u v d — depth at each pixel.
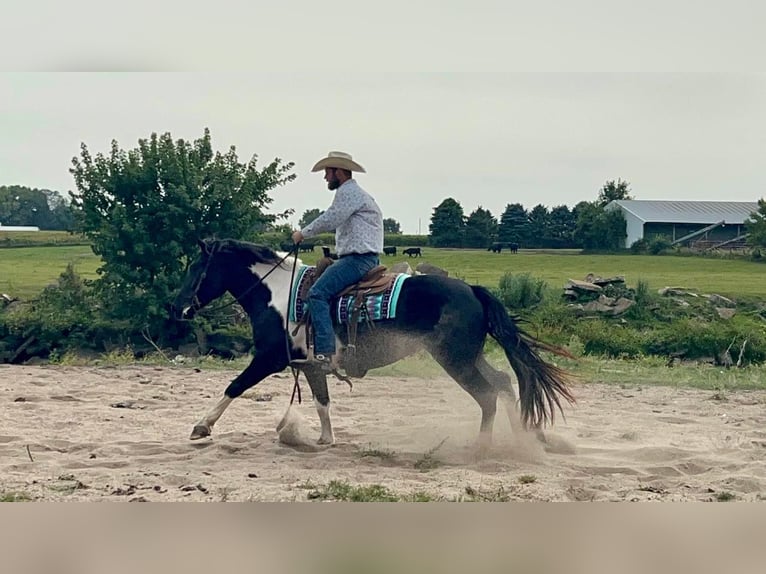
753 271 24.77
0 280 21.30
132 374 14.23
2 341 18.33
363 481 6.89
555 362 15.93
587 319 19.84
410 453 7.93
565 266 25.25
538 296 21.14
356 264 7.75
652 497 6.50
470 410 10.48
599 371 15.11
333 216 7.69
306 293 7.95
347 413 10.52
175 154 19.33
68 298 19.44
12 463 7.31
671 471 7.38
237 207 19.39
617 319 20.08
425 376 14.25
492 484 6.77
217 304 19.05
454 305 7.60
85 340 18.66
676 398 12.19
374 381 13.58
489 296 7.75
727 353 17.58
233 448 8.09
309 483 6.70
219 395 11.89
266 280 8.20
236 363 15.80
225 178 19.55
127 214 19.19
